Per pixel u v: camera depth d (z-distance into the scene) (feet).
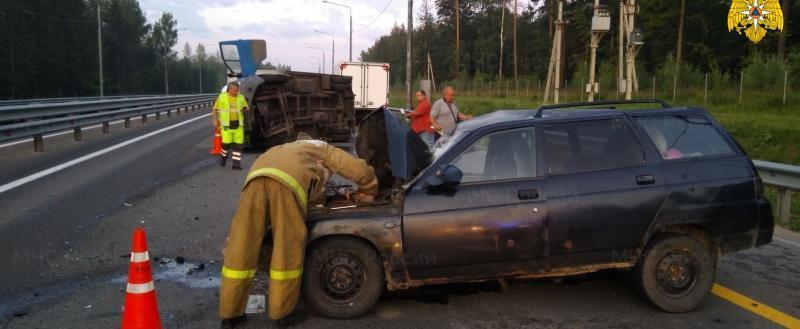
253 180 14.44
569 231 15.20
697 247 15.69
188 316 15.34
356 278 15.23
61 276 18.15
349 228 14.89
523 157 15.72
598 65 190.19
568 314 15.56
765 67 93.81
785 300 16.62
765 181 26.94
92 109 56.39
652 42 175.11
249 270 14.57
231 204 28.53
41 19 236.02
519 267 15.33
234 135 39.65
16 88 213.46
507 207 15.10
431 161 16.37
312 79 56.85
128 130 66.28
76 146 49.26
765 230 16.15
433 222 14.97
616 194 15.35
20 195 29.25
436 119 38.83
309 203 15.49
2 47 208.64
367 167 16.21
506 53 273.95
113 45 326.65
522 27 272.51
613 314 15.56
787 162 52.34
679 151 16.17
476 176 15.55
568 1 215.72
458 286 17.66
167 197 29.91
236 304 14.51
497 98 152.66
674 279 15.66
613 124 16.19
